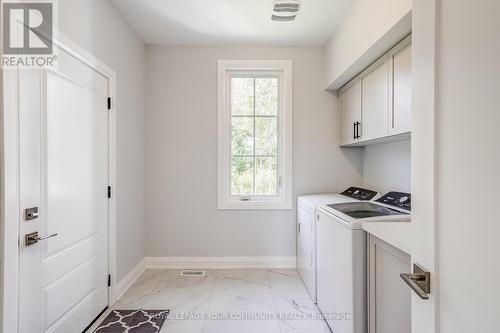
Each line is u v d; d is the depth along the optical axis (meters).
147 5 2.20
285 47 2.95
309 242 2.37
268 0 2.13
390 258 1.29
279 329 1.88
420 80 0.67
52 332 1.53
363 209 1.96
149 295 2.36
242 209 2.98
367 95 2.25
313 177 2.99
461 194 0.53
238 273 2.83
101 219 2.04
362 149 2.99
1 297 1.21
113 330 1.86
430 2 0.63
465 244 0.52
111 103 2.15
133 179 2.60
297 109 2.97
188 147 2.96
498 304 0.45
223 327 1.90
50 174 1.50
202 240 2.98
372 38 1.82
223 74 2.95
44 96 1.45
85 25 1.80
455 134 0.55
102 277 2.06
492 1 0.46
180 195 2.97
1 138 1.20
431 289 0.63
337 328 1.71
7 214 1.22
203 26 2.53
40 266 1.43
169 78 2.94
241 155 3.06
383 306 1.36
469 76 0.51
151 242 2.97
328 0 2.11
